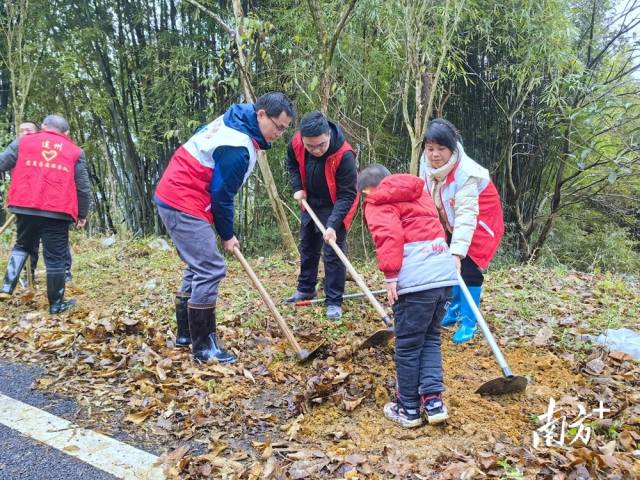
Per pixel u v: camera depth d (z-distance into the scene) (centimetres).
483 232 351
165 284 518
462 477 218
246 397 289
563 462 228
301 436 253
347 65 705
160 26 844
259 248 866
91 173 1067
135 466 228
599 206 1061
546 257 950
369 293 356
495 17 793
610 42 848
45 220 416
